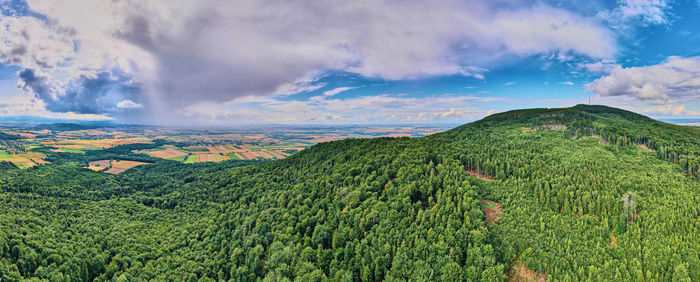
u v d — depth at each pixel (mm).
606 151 168000
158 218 159250
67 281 94312
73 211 153250
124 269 108062
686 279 83250
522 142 190000
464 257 93375
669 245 93125
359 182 141000
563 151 168250
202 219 153375
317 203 134250
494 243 96875
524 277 89562
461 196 114625
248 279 101500
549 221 105562
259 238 117812
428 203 116688
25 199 152750
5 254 95438
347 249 101375
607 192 115188
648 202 112250
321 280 93250
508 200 116875
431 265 90688
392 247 98938
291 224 121625
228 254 118000
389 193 122562
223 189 193125
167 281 103000
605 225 100688
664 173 141250
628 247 93875
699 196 117062
